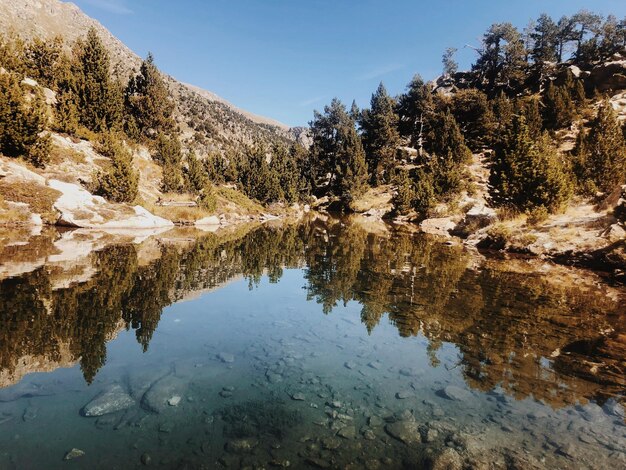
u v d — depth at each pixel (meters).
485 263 20.72
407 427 5.54
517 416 5.85
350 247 27.17
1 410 5.42
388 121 89.19
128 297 11.77
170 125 61.47
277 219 57.41
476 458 4.84
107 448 4.71
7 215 26.44
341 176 81.12
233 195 58.94
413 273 17.78
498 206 33.53
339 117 105.62
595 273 18.12
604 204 24.11
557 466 4.71
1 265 14.80
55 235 24.28
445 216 47.84
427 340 9.20
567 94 69.88
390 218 61.34
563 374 7.35
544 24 97.81
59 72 45.66
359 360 8.00
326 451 4.93
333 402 6.23
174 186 44.00
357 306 12.17
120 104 48.62
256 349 8.45
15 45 45.56
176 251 21.62
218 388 6.55
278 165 83.19
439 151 73.75
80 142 38.69
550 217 25.97
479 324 10.41
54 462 4.39
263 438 5.14
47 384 6.25
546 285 15.39
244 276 16.47
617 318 11.01
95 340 8.24
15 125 29.09
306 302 12.60
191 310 11.14
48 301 10.62
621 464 4.75
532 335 9.55
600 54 90.38
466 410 6.03
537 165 27.78
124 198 34.66
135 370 6.98
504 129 37.12
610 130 31.83
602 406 6.16
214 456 4.69
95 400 5.81
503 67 100.81
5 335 8.12
